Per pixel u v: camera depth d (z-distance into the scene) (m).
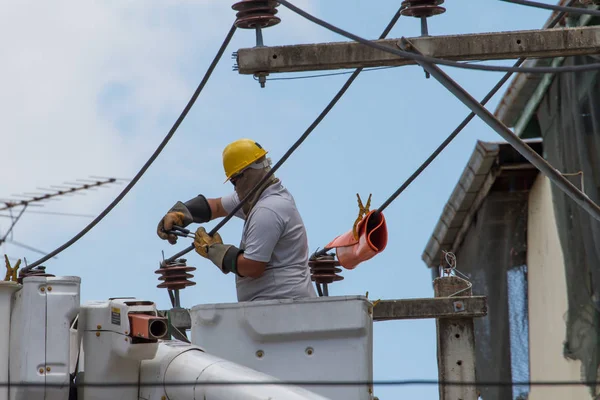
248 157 23.44
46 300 20.03
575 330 35.16
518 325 38.12
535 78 35.41
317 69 23.44
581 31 23.34
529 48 23.34
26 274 22.19
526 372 37.84
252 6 23.64
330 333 21.48
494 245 38.53
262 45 23.56
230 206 25.53
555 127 35.53
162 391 20.34
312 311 21.58
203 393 19.73
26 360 19.81
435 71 21.75
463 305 27.11
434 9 23.52
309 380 21.44
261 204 22.67
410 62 23.36
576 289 35.03
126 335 20.14
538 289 37.47
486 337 38.97
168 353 20.67
